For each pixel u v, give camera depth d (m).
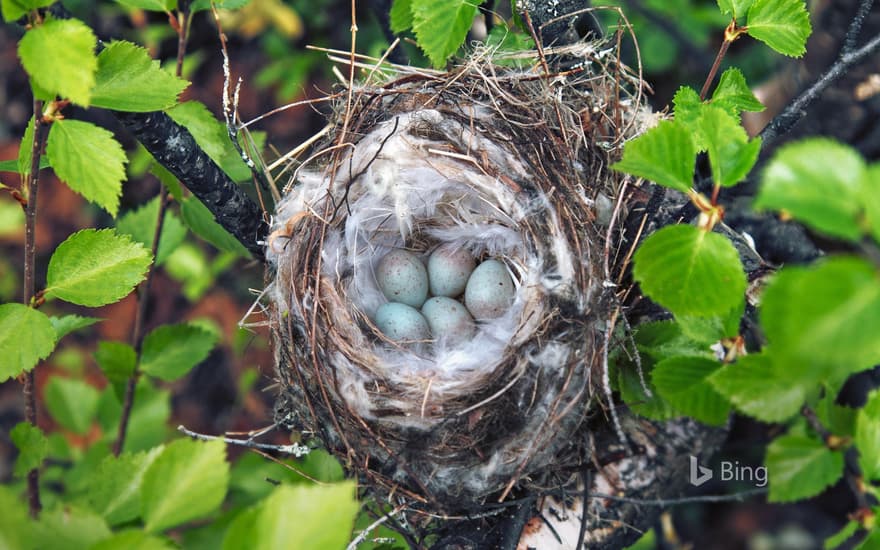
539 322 0.31
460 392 0.31
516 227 0.33
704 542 0.49
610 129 0.33
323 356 0.32
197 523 0.33
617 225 0.32
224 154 0.32
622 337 0.31
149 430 0.38
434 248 0.37
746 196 0.37
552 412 0.30
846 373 0.25
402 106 0.33
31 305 0.28
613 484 0.32
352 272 0.35
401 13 0.31
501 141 0.32
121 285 0.28
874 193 0.18
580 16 0.36
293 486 0.22
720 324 0.27
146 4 0.32
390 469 0.31
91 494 0.27
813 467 0.26
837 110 0.36
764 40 0.29
